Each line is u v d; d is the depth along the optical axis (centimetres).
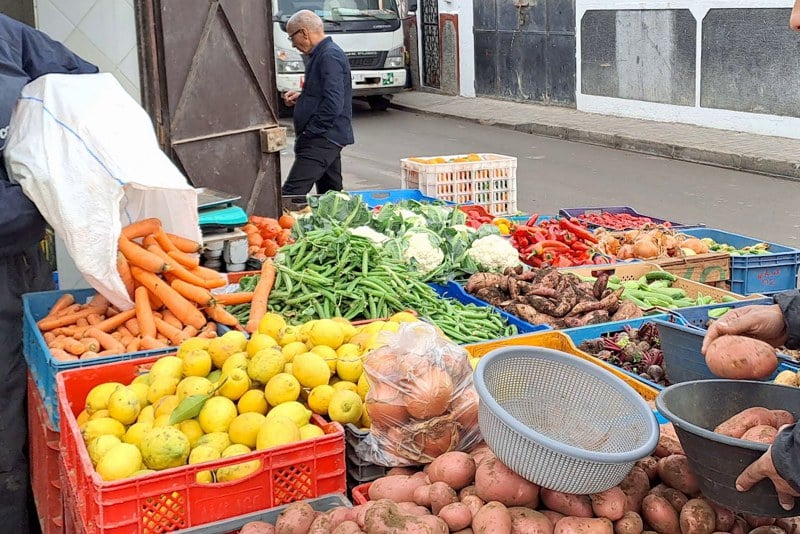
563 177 1248
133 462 267
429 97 2138
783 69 1327
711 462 220
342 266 442
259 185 641
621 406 253
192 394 295
